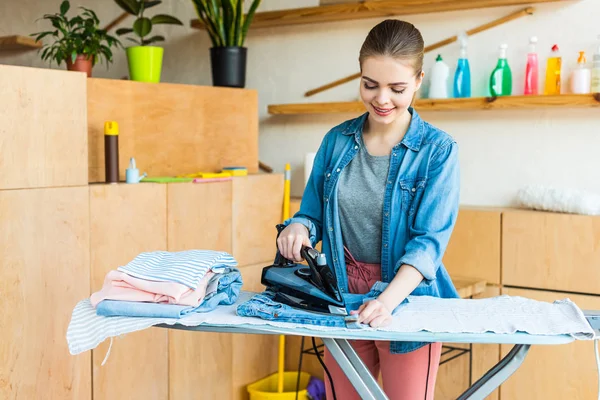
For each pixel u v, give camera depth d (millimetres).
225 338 3098
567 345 2750
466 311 1645
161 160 2967
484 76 3055
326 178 1922
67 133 2424
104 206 2539
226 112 3254
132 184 2635
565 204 2771
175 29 3883
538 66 2928
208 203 2938
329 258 1927
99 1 4090
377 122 1836
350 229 1896
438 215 1743
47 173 2367
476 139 3104
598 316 1584
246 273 3152
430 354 1825
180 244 2824
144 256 1848
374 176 1849
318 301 1618
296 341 3395
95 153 2711
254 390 3143
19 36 3840
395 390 1856
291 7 3490
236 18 3309
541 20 2920
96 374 2559
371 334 1499
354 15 3244
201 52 3807
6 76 2238
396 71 1674
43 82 2344
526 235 2814
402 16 3236
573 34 2855
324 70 3475
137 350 2705
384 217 1822
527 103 2816
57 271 2398
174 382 2867
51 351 2398
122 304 1654
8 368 2279
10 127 2254
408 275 1645
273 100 3641
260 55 3664
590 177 2861
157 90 2932
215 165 3215
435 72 3059
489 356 2926
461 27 3100
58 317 2412
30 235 2316
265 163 3686
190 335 2928
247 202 3150
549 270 2775
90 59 2887
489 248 2898
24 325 2314
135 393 2707
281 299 1715
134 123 2852
